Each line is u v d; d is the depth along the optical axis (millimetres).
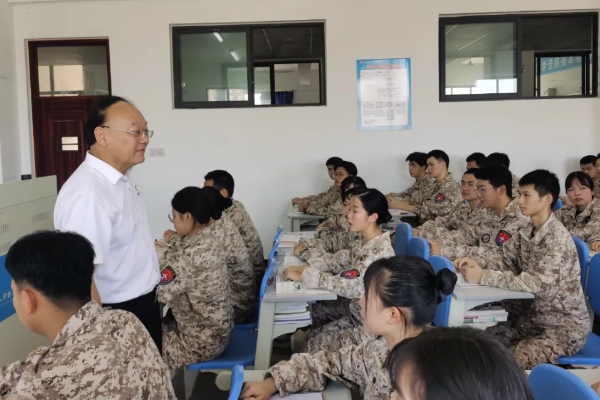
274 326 2225
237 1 5078
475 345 637
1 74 4926
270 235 5336
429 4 5020
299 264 2818
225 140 5250
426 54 5082
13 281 1073
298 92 5250
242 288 2805
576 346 2160
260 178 5281
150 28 5113
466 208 3730
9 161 5043
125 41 5125
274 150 5250
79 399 978
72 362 988
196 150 5254
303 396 1449
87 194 1595
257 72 5238
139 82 5168
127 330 1116
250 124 5230
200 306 2164
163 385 1152
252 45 5168
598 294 2355
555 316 2197
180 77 5215
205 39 5184
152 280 1861
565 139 5164
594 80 5141
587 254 2543
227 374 2266
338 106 5172
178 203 2240
